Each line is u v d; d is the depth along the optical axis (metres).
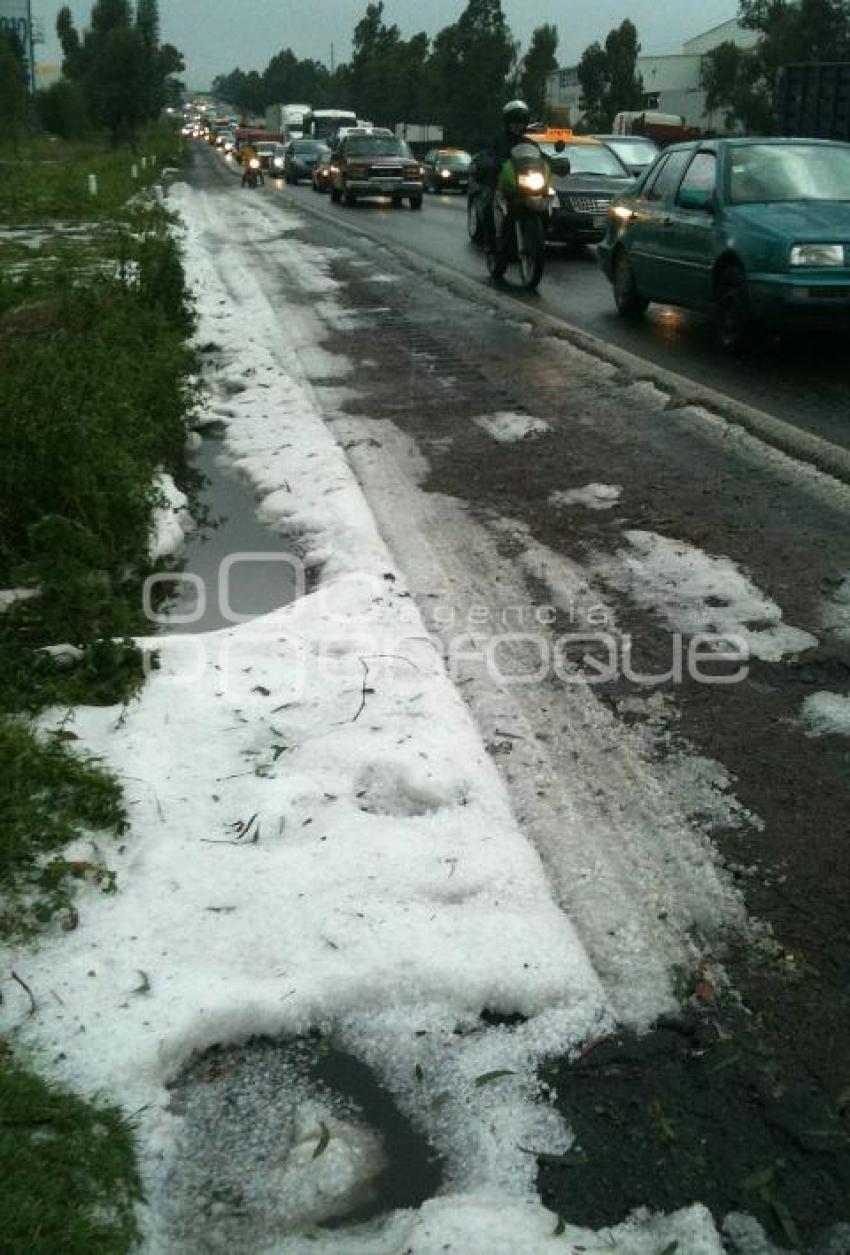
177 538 5.93
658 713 4.04
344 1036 2.64
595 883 3.14
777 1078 2.53
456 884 3.08
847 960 2.86
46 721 3.96
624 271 12.09
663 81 77.62
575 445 7.33
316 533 5.95
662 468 6.78
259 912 2.97
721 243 10.01
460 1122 2.43
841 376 9.11
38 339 8.49
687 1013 2.70
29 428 5.69
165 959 2.80
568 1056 2.59
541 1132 2.40
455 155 39.59
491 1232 2.16
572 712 4.06
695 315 12.36
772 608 4.82
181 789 3.55
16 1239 2.03
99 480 5.62
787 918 3.01
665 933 2.96
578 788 3.60
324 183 37.16
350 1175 2.32
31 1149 2.23
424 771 3.58
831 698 4.11
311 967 2.77
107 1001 2.65
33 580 5.04
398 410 8.38
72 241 18.97
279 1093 2.51
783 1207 2.24
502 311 12.55
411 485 6.66
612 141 22.88
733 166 10.55
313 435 7.63
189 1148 2.38
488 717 4.02
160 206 26.69
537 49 76.62
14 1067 2.43
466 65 71.00
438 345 10.73
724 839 3.34
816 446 7.01
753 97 51.66
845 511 5.93
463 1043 2.62
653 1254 2.14
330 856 3.19
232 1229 2.22
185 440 7.70
